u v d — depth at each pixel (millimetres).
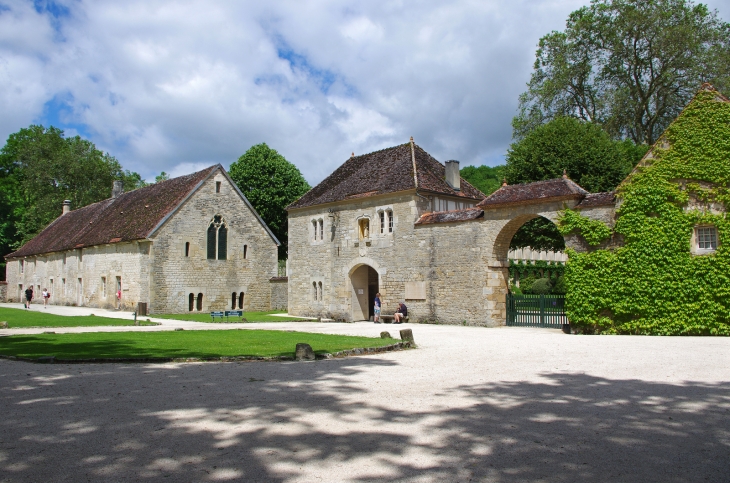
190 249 37875
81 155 63406
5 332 20297
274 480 5340
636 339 18453
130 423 7234
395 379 10586
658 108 37656
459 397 8953
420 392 9336
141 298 35562
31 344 15773
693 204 19750
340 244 31891
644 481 5387
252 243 41406
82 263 43406
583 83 39594
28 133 66250
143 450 6160
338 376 10898
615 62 37750
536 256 51469
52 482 5211
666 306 19781
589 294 21281
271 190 52250
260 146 53688
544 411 8031
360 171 33312
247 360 13172
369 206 30391
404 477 5457
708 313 19109
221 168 40000
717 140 19406
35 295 51656
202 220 38594
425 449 6301
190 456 5980
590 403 8547
